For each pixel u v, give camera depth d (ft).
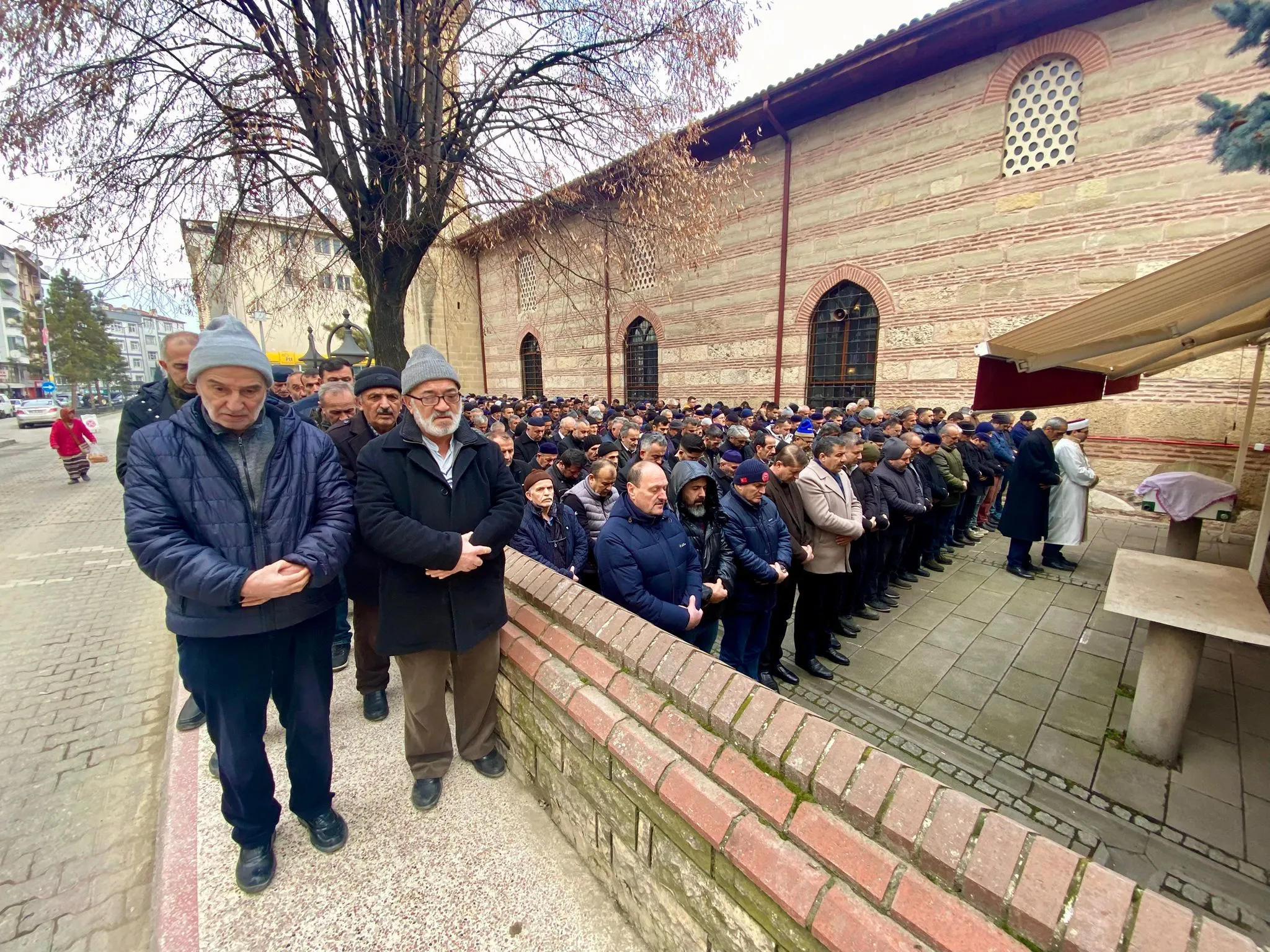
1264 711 10.93
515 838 6.61
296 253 23.32
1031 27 25.00
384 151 17.66
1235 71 21.24
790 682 12.06
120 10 15.26
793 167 34.42
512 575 8.43
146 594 16.85
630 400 48.37
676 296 42.32
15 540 23.20
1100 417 25.86
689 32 19.33
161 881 6.02
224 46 16.55
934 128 28.50
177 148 17.99
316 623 6.18
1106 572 18.88
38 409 87.86
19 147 15.85
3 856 7.20
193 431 5.35
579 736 6.02
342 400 10.57
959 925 3.06
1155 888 7.23
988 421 22.80
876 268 31.22
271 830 6.17
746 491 10.25
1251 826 8.16
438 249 37.11
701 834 4.34
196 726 8.85
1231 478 22.89
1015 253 26.48
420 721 6.93
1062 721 10.69
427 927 5.49
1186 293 8.77
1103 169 24.07
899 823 3.53
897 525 15.69
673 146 23.41
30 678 11.84
